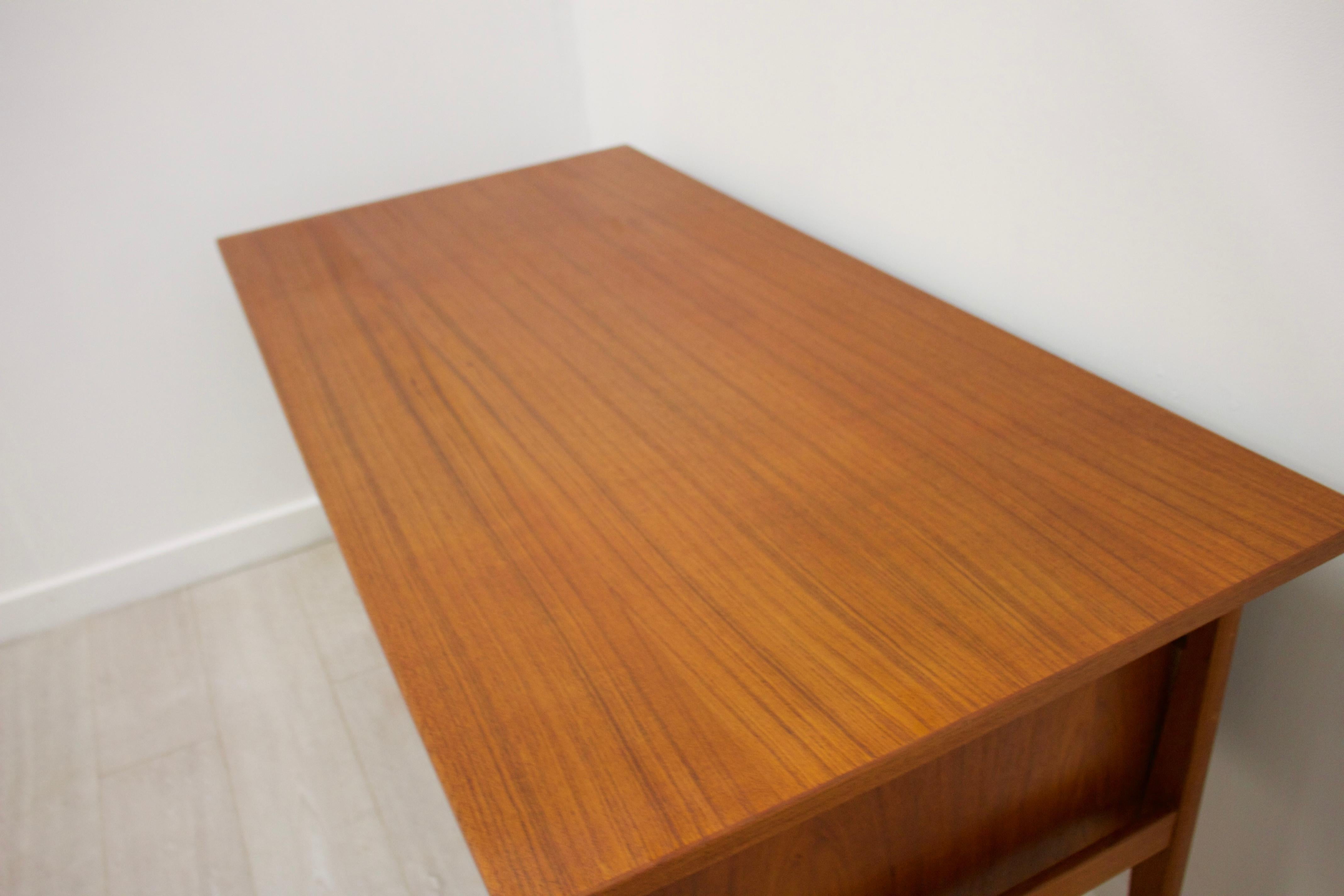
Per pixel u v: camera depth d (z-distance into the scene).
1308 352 0.77
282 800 1.58
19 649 1.94
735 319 1.13
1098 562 0.72
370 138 1.92
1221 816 1.01
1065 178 0.94
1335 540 0.72
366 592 0.77
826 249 1.29
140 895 1.44
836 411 0.94
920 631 0.68
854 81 1.18
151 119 1.72
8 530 1.89
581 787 0.59
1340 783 0.87
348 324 1.20
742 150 1.47
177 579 2.07
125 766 1.66
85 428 1.88
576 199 1.54
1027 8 0.91
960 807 0.80
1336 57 0.69
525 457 0.92
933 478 0.83
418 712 0.65
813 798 0.57
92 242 1.76
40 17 1.59
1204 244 0.82
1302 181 0.73
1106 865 0.88
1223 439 0.84
